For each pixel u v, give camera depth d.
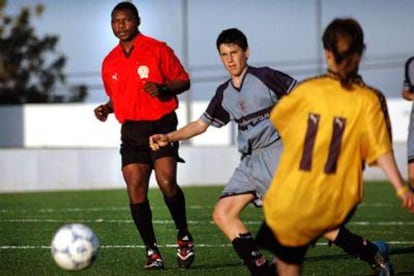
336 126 19.19
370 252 25.09
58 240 23.50
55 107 93.50
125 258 30.83
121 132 29.19
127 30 28.81
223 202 24.70
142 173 28.81
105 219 44.59
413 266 28.56
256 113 24.86
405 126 84.31
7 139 93.50
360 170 19.44
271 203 19.56
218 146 68.69
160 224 42.16
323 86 19.44
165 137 25.16
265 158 24.75
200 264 29.66
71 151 67.12
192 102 86.88
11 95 107.62
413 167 33.44
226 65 24.98
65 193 62.78
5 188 66.38
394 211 47.47
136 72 28.62
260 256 23.94
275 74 24.88
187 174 68.50
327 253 31.20
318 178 19.20
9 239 36.38
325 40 19.45
